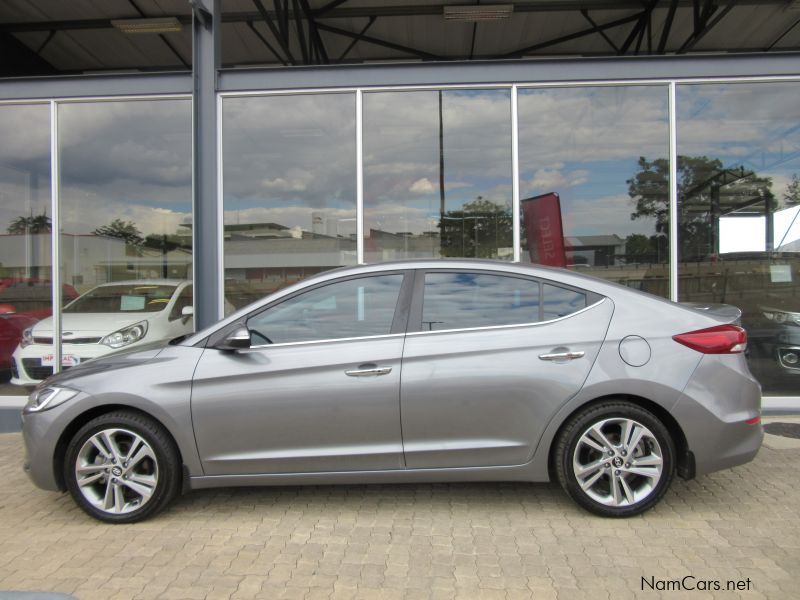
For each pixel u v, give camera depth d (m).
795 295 6.55
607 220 6.80
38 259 6.60
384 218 6.88
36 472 3.53
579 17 9.65
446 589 2.74
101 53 10.79
